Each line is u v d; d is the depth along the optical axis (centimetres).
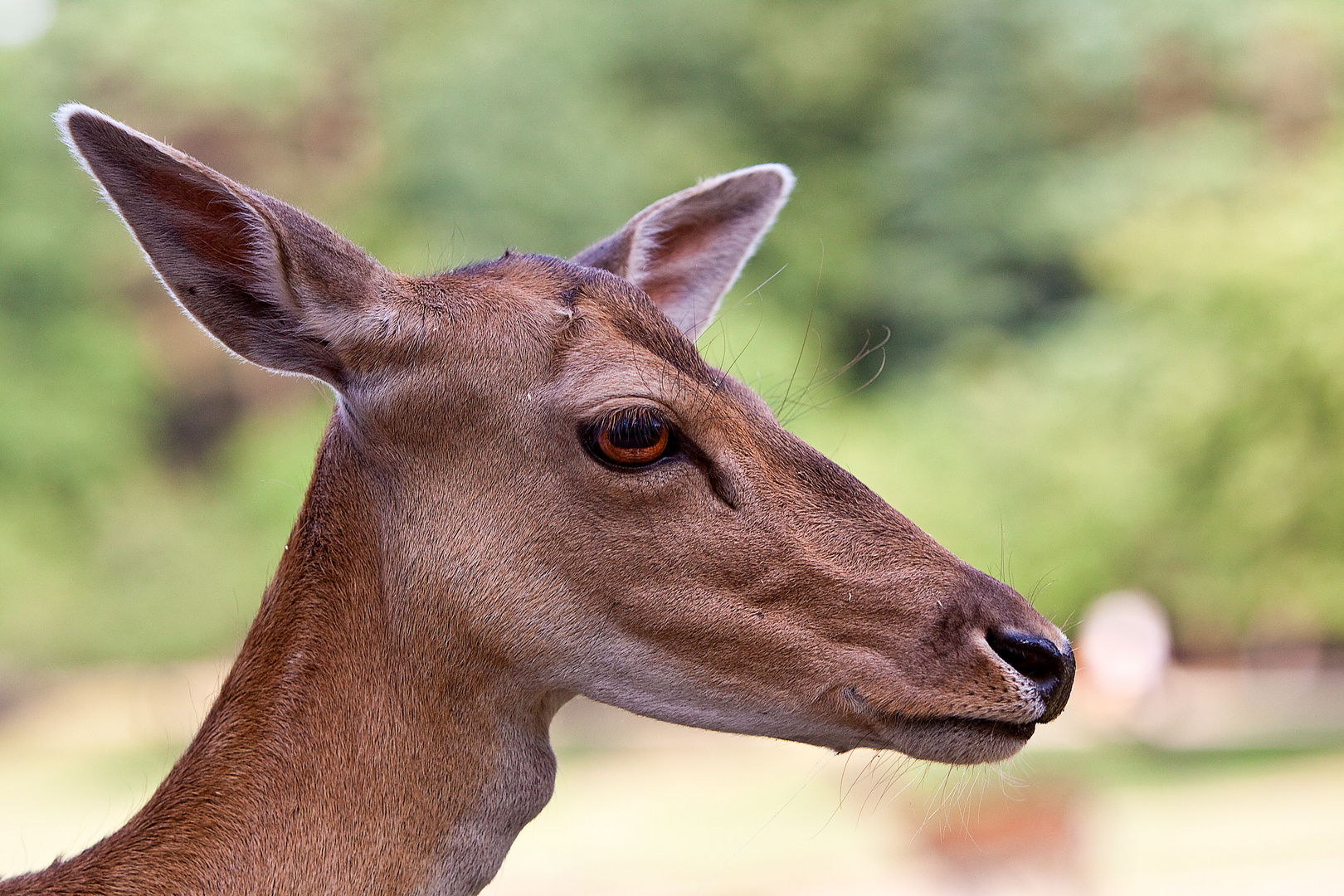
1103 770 2239
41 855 1519
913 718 311
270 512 2792
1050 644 314
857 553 314
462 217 2766
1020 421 2350
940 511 2245
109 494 3061
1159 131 2734
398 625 311
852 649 311
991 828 1505
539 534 310
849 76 3325
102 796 2100
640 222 406
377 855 303
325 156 3675
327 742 305
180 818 297
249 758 303
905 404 2614
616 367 311
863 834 1816
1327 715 2848
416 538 312
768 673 311
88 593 2877
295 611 314
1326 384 2098
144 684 2938
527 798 318
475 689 312
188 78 3297
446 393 311
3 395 2950
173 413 3606
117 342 3184
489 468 311
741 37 3259
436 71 3133
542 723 324
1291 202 2228
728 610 310
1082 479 2244
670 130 3091
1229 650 3300
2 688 3086
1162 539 2336
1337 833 1706
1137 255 2266
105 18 3281
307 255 307
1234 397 2155
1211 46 2708
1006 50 3017
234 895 292
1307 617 3002
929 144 3011
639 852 1764
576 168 2800
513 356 311
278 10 3422
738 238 418
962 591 315
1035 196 2831
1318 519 2191
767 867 1655
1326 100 2675
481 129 2864
